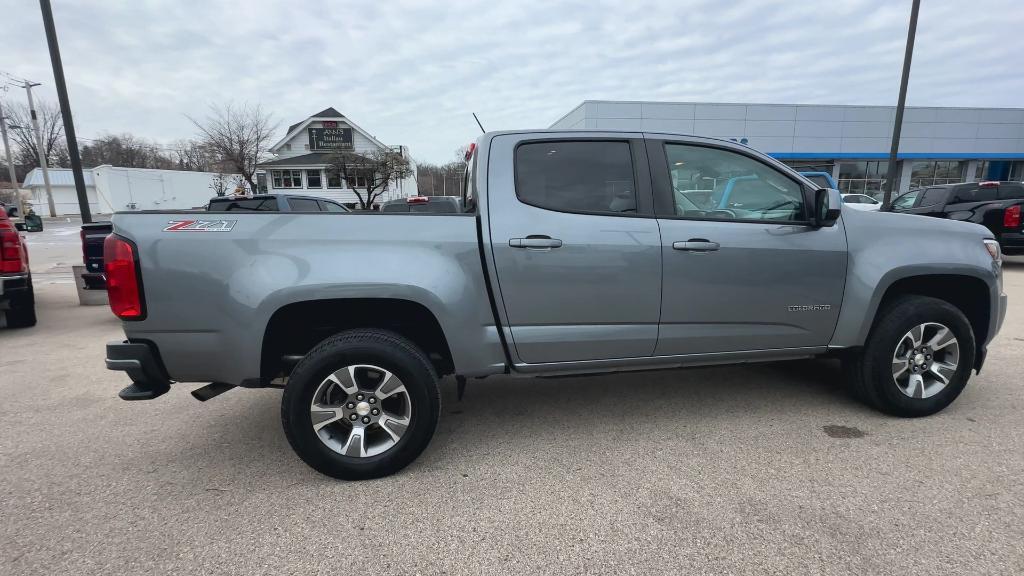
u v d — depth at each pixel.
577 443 3.11
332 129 35.06
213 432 3.38
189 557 2.14
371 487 2.67
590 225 2.91
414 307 2.86
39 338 6.03
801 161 26.02
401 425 2.73
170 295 2.55
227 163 36.12
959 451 2.89
